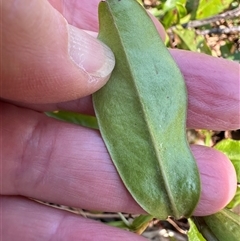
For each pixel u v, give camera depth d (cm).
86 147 6
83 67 5
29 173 6
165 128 5
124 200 6
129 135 5
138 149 5
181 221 8
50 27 5
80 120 8
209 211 6
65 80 5
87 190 6
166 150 5
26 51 5
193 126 6
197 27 9
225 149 7
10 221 6
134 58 5
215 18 9
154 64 5
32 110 6
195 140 9
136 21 5
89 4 7
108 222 8
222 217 6
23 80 5
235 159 7
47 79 5
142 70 5
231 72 6
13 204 6
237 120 6
